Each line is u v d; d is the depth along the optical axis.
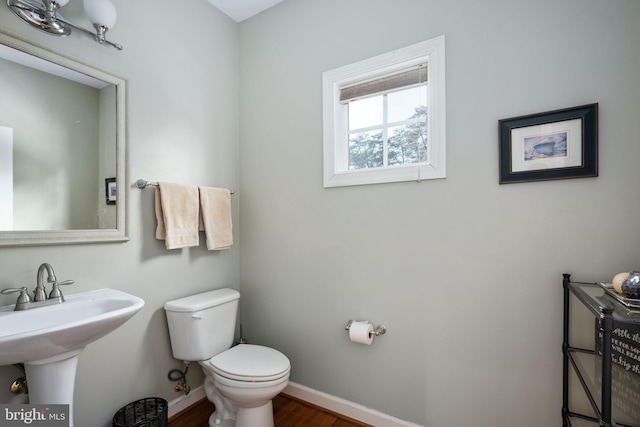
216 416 1.76
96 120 1.52
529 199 1.37
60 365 1.17
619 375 1.12
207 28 2.09
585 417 1.21
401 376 1.67
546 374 1.33
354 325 1.68
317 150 1.95
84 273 1.46
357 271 1.80
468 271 1.50
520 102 1.39
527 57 1.38
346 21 1.85
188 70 1.96
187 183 1.93
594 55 1.26
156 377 1.75
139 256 1.68
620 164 1.21
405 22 1.66
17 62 1.29
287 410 1.88
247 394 1.49
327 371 1.90
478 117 1.47
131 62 1.66
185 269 1.91
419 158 1.71
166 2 1.84
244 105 2.29
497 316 1.44
